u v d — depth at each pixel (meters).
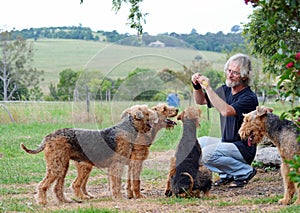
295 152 6.36
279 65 9.34
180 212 6.28
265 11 4.54
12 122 20.16
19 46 43.78
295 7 4.46
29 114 20.50
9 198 7.69
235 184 8.23
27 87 43.59
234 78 7.95
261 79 19.80
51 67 58.19
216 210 6.38
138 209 6.51
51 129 18.12
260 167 9.77
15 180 9.23
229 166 8.19
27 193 8.20
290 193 6.59
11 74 41.88
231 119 8.14
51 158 7.18
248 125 6.74
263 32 9.30
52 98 35.88
